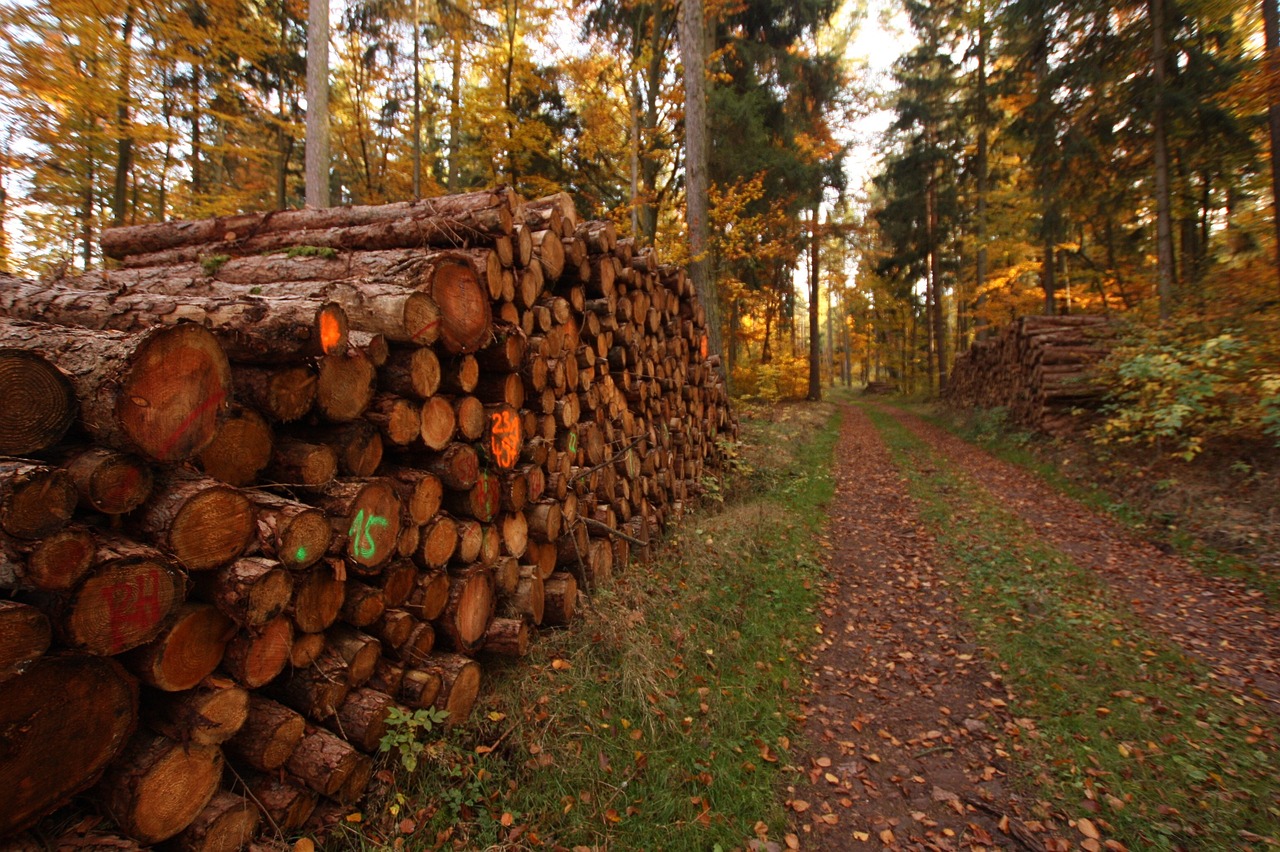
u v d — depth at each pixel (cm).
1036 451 1147
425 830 260
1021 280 2252
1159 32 1237
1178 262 1600
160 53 971
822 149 2123
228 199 1223
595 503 511
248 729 232
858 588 601
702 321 888
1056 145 1523
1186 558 632
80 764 174
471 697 322
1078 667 433
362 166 1900
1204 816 300
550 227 472
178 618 199
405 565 302
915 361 3419
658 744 337
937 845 292
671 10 1783
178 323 201
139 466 193
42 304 296
